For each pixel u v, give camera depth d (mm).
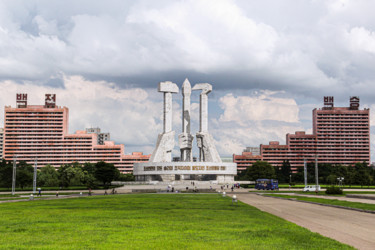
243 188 146375
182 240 26953
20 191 120250
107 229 32031
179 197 83312
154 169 165375
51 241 26547
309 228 34000
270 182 129625
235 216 42562
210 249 24078
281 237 28359
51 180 153125
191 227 33375
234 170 171875
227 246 24984
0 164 170375
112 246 24844
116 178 194500
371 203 60969
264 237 28344
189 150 171375
